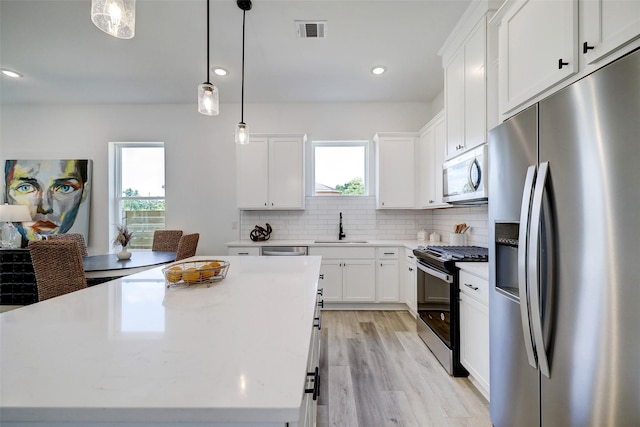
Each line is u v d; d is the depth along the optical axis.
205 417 0.48
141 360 0.62
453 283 2.06
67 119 4.04
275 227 4.05
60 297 1.10
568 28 1.05
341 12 2.22
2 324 0.83
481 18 2.03
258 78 3.27
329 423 1.60
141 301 1.06
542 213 1.07
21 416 0.48
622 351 0.82
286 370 0.58
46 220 3.98
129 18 1.10
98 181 4.06
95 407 0.48
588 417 0.91
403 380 2.01
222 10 2.19
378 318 3.26
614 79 0.84
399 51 2.74
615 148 0.84
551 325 1.03
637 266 0.79
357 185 4.13
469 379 2.02
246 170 3.78
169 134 4.05
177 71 3.12
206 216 4.06
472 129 2.16
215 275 1.37
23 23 2.34
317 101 3.98
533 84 1.25
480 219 2.71
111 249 4.06
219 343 0.70
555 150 1.03
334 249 3.50
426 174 3.49
